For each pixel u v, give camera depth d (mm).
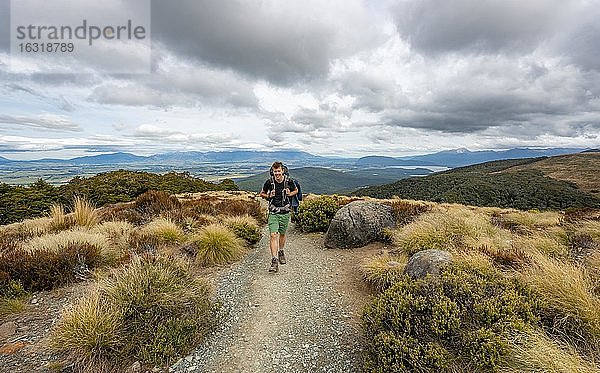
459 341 3617
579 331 3789
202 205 13133
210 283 6012
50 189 39219
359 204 9852
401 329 3859
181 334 4176
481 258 5566
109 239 8117
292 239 10391
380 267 6293
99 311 4117
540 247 7504
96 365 3711
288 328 4742
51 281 5883
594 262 6016
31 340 4230
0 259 5895
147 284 4629
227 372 3787
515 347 3365
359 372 3766
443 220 8570
